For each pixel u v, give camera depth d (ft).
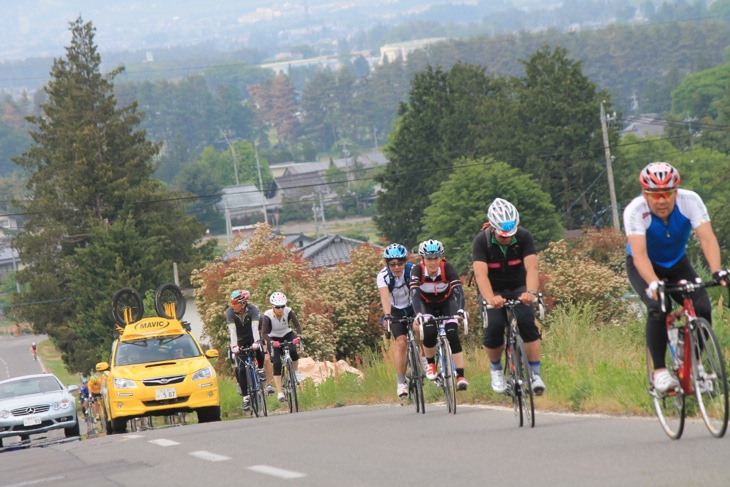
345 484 64.49
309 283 285.23
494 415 106.01
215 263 299.38
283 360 163.32
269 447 91.97
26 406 205.05
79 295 587.27
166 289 197.88
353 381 179.01
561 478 60.90
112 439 130.11
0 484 88.53
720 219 568.41
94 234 588.50
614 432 81.51
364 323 285.84
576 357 134.10
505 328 93.30
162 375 166.50
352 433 98.53
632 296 275.59
